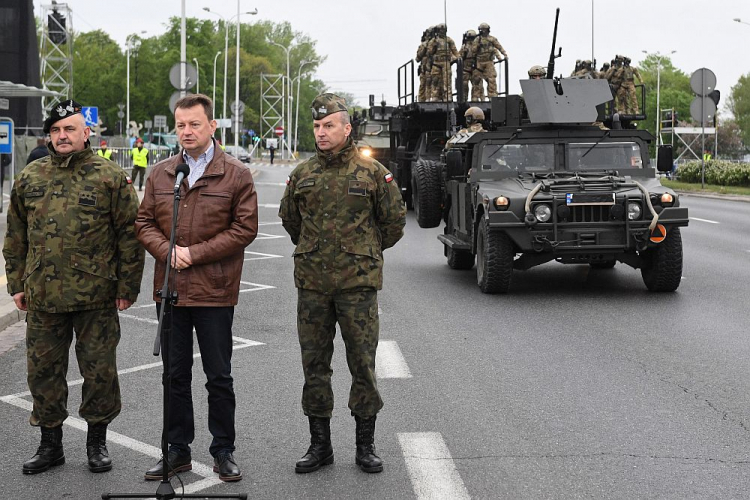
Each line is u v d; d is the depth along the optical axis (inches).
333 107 222.1
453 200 605.0
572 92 552.1
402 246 753.0
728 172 1722.4
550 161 537.0
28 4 1519.4
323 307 225.9
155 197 222.2
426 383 311.4
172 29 5231.3
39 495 210.7
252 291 529.0
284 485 215.8
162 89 4781.0
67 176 224.7
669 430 255.9
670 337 386.0
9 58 1510.8
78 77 4773.6
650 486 212.1
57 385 229.0
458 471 223.5
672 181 1952.5
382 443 246.2
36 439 254.5
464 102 981.8
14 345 381.7
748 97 5137.8
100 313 228.4
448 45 1005.8
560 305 468.8
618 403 284.5
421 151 1011.9
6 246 231.9
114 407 230.8
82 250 223.6
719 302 473.1
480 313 448.1
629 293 505.0
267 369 335.0
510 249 494.0
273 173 2271.2
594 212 482.0
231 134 5167.3
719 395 293.3
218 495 205.5
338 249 223.6
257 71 5398.6
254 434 255.9
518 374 323.3
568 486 212.4
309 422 247.1
